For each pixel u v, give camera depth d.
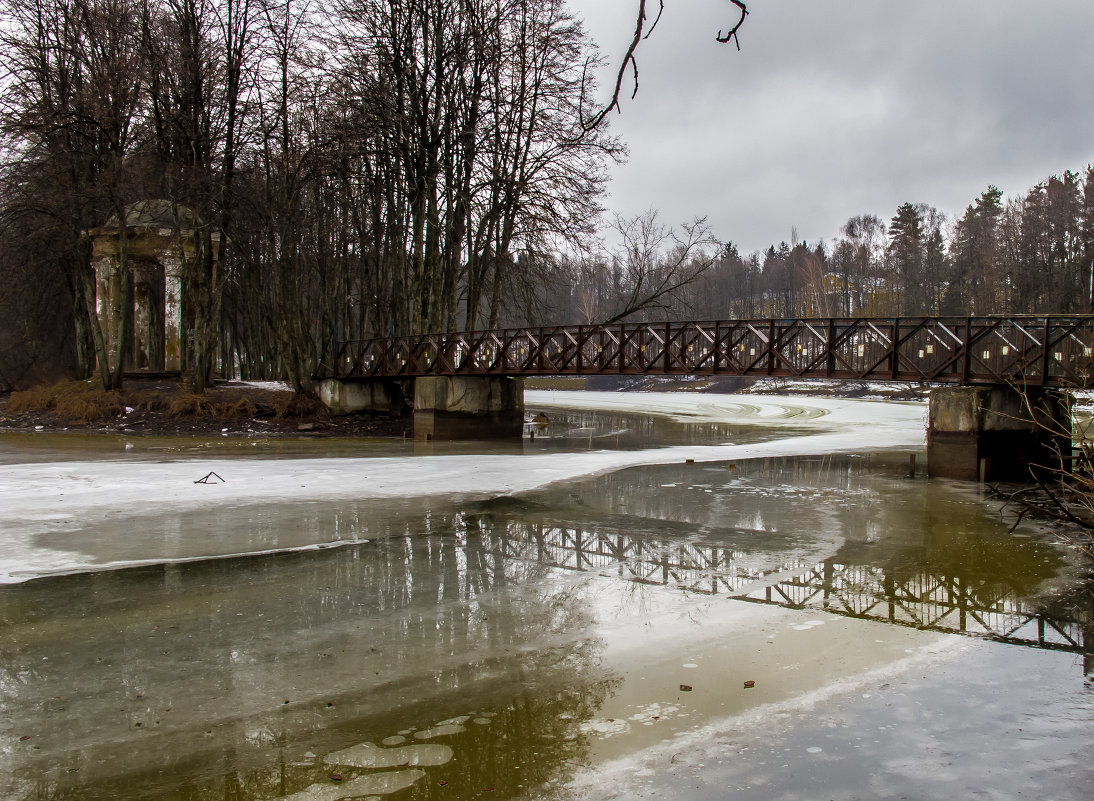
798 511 14.65
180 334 36.41
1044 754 5.17
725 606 8.73
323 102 30.95
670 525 13.27
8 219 30.75
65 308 44.88
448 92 30.86
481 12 29.39
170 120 30.67
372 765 5.06
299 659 7.05
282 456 22.84
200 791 4.74
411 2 30.16
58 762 5.12
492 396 30.20
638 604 8.79
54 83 28.72
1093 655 7.16
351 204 34.53
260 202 32.28
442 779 4.87
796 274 93.12
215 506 14.36
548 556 11.03
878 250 87.69
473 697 6.19
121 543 11.42
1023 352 18.44
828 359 21.52
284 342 33.53
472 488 16.88
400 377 31.33
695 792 4.67
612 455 23.84
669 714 5.84
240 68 30.72
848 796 4.61
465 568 10.34
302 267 37.44
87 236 31.17
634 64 3.58
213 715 5.86
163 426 29.86
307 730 5.60
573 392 72.25
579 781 4.82
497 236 32.34
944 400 19.41
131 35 29.09
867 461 22.83
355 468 19.84
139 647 7.36
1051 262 57.66
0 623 8.02
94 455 22.20
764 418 41.75
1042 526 13.33
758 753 5.18
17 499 14.62
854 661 6.99
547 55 29.45
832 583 9.70
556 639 7.61
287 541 11.74
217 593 9.12
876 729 5.56
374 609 8.57
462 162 31.75
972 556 11.14
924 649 7.32
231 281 42.31
